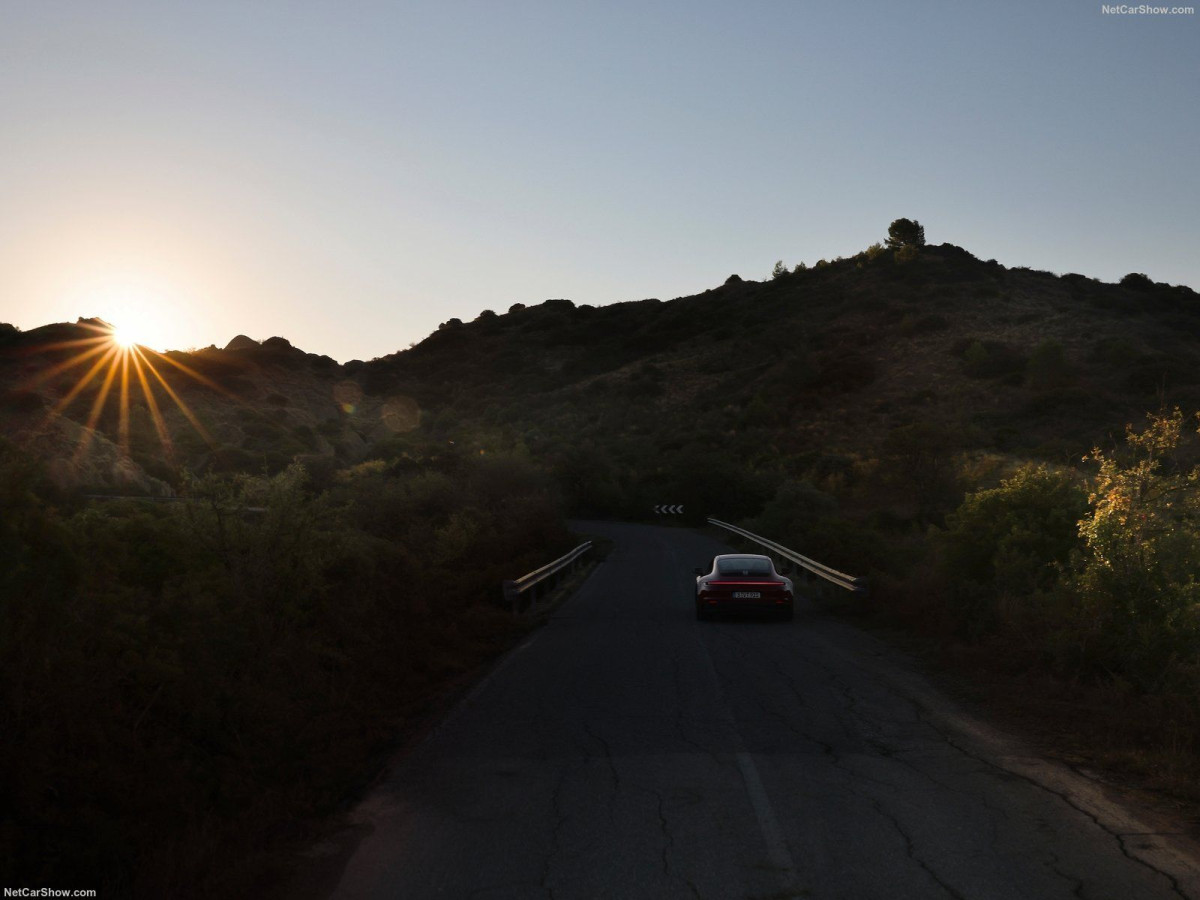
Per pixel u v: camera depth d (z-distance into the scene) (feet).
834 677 35.53
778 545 92.27
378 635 37.50
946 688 33.22
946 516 53.31
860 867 15.90
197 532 31.68
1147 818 18.52
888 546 75.92
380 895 15.24
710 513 190.90
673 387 378.12
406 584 45.50
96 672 18.78
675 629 50.70
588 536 130.52
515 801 20.17
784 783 21.16
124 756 18.34
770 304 484.74
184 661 21.93
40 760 15.72
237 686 23.76
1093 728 26.27
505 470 128.06
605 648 43.65
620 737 25.98
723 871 15.84
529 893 15.11
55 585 18.11
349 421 385.70
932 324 342.85
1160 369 236.63
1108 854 16.44
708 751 24.22
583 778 21.84
